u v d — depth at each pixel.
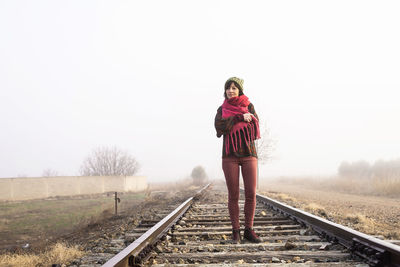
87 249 4.48
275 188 23.67
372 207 9.69
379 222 6.58
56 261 3.75
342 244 3.27
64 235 7.83
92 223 8.98
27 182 23.78
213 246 3.50
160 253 3.26
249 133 3.66
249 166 3.67
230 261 2.92
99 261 3.43
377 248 2.54
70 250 4.13
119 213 10.75
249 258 3.00
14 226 10.02
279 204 6.90
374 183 17.41
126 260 2.50
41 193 24.67
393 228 5.75
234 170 3.69
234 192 3.75
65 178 26.64
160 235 3.98
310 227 4.35
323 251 3.11
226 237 4.16
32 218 11.85
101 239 5.54
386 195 14.84
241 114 3.58
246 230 3.75
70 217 11.44
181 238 4.20
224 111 3.67
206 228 4.84
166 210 9.23
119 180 30.66
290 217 5.65
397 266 2.28
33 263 4.09
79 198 22.91
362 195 15.46
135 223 7.30
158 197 16.12
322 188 22.31
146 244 3.18
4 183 22.09
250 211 3.73
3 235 8.45
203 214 7.02
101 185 29.23
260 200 9.98
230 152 3.67
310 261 2.80
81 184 27.73
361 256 2.71
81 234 7.43
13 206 17.59
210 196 13.19
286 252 3.09
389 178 17.03
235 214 3.76
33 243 7.13
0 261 4.32
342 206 9.94
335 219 6.66
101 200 19.19
